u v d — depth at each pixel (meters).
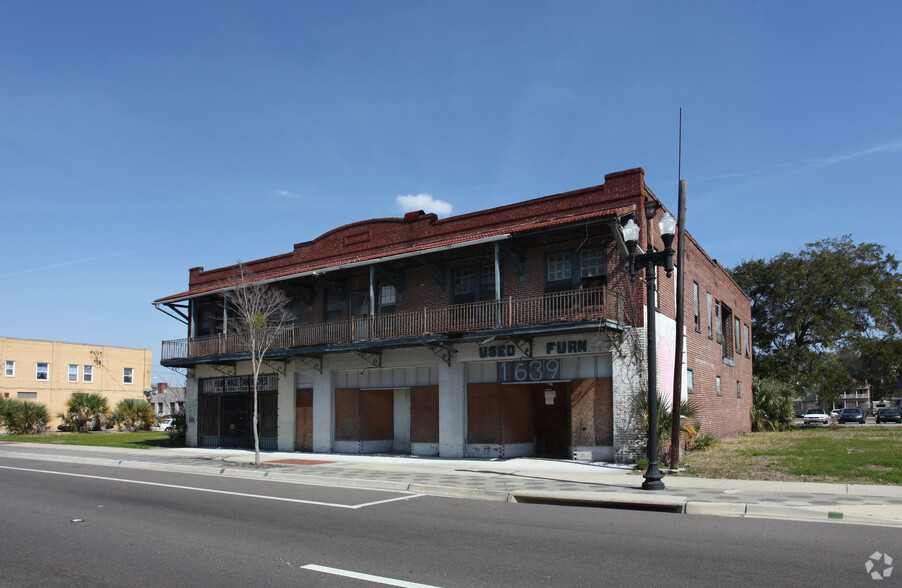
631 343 17.53
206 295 26.91
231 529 9.18
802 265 44.00
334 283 24.59
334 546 8.02
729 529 8.95
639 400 16.98
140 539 8.50
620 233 17.19
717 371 26.83
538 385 20.58
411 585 6.25
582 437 18.23
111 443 30.41
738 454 17.95
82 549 7.92
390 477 15.20
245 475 17.09
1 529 9.27
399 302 22.67
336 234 25.16
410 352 21.70
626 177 18.47
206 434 28.19
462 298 21.12
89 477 16.58
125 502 11.93
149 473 17.84
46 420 43.88
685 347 21.80
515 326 17.84
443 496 12.87
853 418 52.75
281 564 7.12
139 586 6.33
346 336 23.62
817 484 12.52
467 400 20.39
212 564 7.14
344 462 19.42
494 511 10.88
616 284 17.98
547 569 6.80
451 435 20.33
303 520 9.95
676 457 14.94
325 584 6.31
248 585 6.31
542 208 19.94
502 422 19.73
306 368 24.67
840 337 42.69
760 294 45.62
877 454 16.78
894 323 43.38
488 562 7.13
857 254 44.16
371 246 23.92
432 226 22.38
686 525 9.32
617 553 7.50
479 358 20.06
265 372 25.98
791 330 43.97
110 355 53.31
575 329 17.44
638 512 10.62
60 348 50.09
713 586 6.08
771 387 34.91
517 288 19.88
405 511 10.86
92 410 45.75
